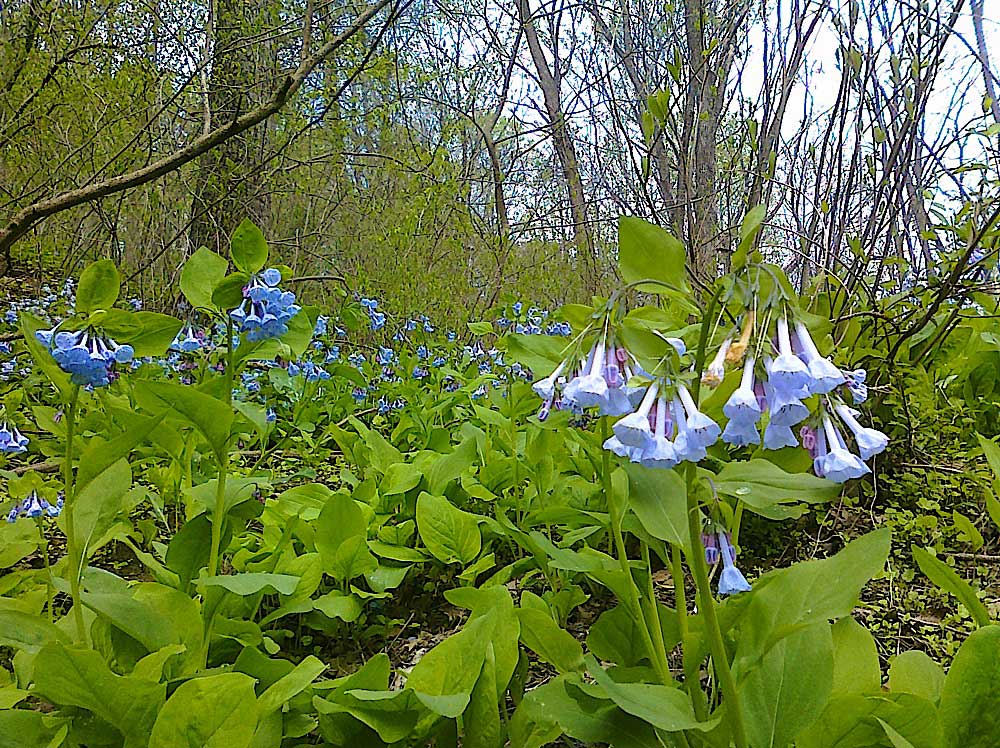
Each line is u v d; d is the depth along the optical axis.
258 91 1.79
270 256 1.94
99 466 0.34
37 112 1.52
